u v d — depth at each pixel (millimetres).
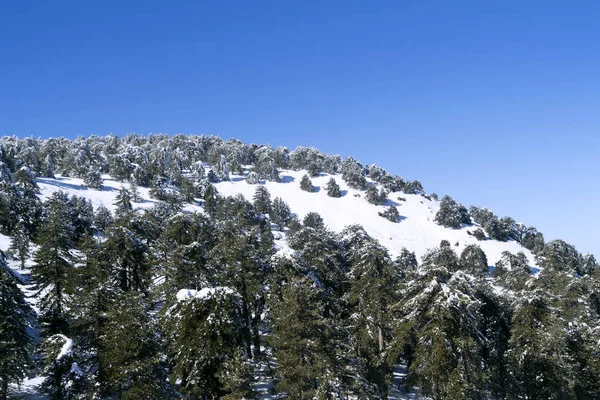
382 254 36844
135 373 25609
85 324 30219
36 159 134125
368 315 35812
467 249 113062
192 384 26297
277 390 27531
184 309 27000
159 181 135375
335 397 24844
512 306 41562
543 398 35000
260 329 42594
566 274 52500
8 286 29000
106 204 119188
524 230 170875
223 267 38000
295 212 159500
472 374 26641
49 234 34719
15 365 27453
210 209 122875
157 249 38625
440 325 26172
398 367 47500
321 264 40469
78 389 26797
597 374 37125
